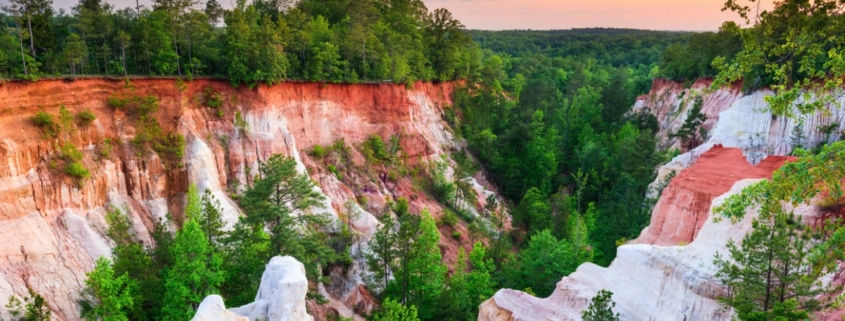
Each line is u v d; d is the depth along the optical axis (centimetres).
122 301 2964
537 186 7781
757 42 1683
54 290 3512
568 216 6056
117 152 4431
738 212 1716
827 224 1834
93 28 5038
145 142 4609
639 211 5906
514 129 8100
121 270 3406
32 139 3909
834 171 1556
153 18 5300
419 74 8062
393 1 9862
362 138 6650
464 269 4953
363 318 4250
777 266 2459
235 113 5312
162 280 3428
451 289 4406
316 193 3928
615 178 7275
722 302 2631
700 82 8400
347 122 6562
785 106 1659
